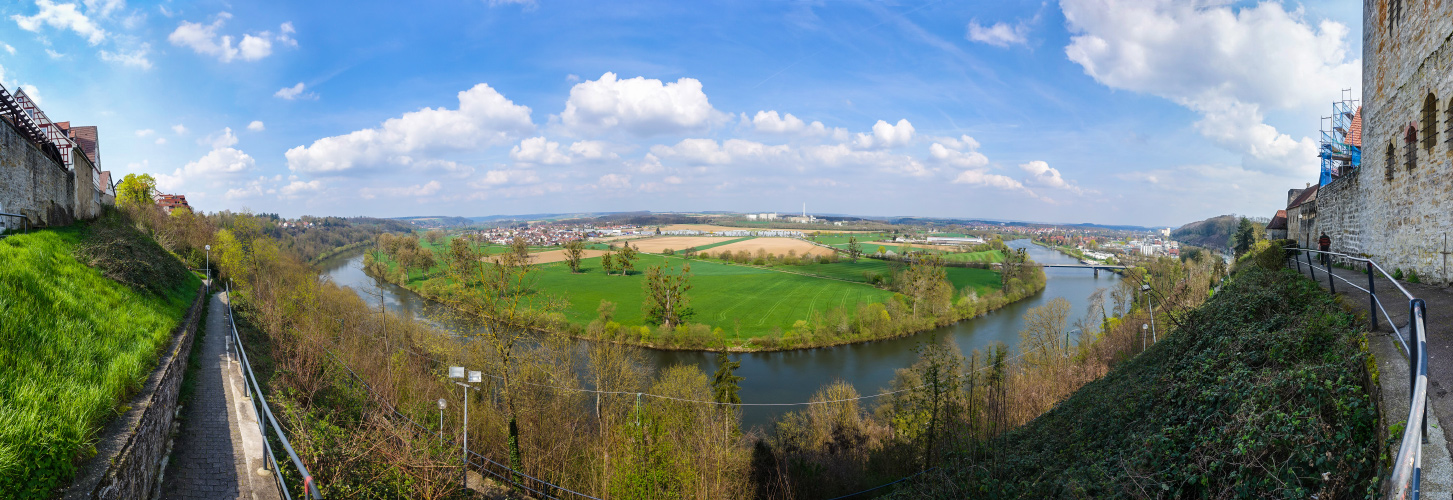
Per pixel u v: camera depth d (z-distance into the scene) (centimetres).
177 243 4716
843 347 6581
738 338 6750
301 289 4350
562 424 3044
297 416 1584
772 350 6469
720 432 2839
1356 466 679
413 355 3597
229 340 2452
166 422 1387
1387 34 1592
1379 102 1673
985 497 1486
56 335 1310
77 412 1047
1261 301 1377
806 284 10288
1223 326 1399
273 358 2434
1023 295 9325
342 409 2123
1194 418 1081
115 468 983
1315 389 842
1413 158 1437
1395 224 1545
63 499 877
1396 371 759
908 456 2514
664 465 2267
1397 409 674
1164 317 3306
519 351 3594
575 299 8631
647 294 8119
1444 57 1234
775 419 4253
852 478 2653
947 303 7706
